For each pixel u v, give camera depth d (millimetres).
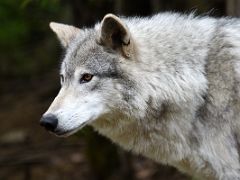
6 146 20375
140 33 10039
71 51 10102
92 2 15609
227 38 10117
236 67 9906
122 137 10328
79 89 9703
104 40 9711
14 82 25266
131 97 9672
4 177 18828
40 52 25438
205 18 10570
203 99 9898
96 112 9664
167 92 9750
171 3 17438
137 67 9680
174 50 9906
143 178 17406
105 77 9656
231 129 9977
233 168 10047
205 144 10031
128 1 15852
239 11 12758
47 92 23375
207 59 9977
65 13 18625
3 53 25484
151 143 10250
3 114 22516
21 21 21438
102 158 16625
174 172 17281
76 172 18531
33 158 19531
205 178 10430
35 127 21359
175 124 9977
